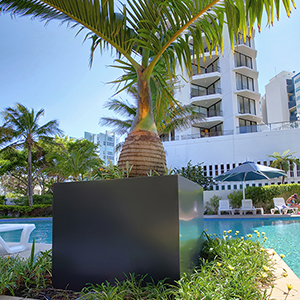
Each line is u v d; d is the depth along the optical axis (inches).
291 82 2524.6
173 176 94.3
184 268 94.6
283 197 636.7
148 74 144.8
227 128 1203.2
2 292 96.0
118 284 93.4
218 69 1275.8
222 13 126.0
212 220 563.2
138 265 94.1
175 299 76.9
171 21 128.8
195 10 127.3
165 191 94.5
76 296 94.9
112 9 130.6
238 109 1210.0
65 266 104.6
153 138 137.6
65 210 108.4
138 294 83.3
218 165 1005.2
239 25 113.1
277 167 904.9
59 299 92.4
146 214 95.9
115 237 99.0
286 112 2481.5
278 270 124.7
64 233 107.0
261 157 951.6
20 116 946.1
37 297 94.4
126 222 98.3
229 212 656.4
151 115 143.7
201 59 1253.1
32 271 113.2
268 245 257.4
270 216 543.5
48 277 114.3
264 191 646.5
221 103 1247.5
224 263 114.2
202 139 1045.8
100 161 989.2
